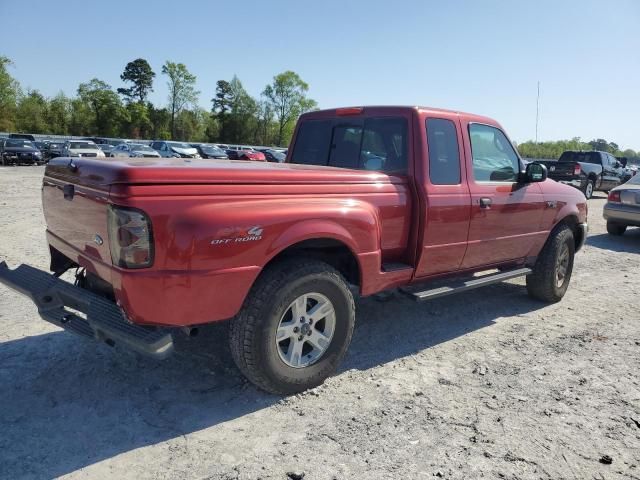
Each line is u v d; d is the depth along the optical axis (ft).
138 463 9.02
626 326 17.28
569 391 12.34
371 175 12.95
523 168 17.72
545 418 11.04
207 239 9.62
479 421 10.81
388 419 10.77
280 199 10.92
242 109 327.67
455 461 9.41
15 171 84.94
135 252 9.19
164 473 8.79
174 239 9.41
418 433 10.28
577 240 20.93
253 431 10.16
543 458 9.61
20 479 8.46
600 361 14.23
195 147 129.18
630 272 25.84
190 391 11.60
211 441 9.77
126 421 10.30
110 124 293.23
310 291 11.28
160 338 9.21
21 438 9.56
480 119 16.06
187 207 9.59
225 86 322.96
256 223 10.18
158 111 321.52
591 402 11.84
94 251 10.47
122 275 9.28
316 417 10.76
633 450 9.98
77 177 10.85
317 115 16.96
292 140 17.76
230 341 10.87
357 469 9.09
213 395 11.47
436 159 14.33
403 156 14.15
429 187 13.94
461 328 16.56
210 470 8.93
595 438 10.35
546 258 18.75
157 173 9.36
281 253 11.55
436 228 14.16
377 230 12.55
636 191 35.42
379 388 12.15
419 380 12.66
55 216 12.35
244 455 9.38
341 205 11.80
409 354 14.29
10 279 11.93
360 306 18.31
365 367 13.34
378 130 14.96
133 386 11.70
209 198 9.89
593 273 25.35
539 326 17.01
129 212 9.12
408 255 14.14
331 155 16.30
